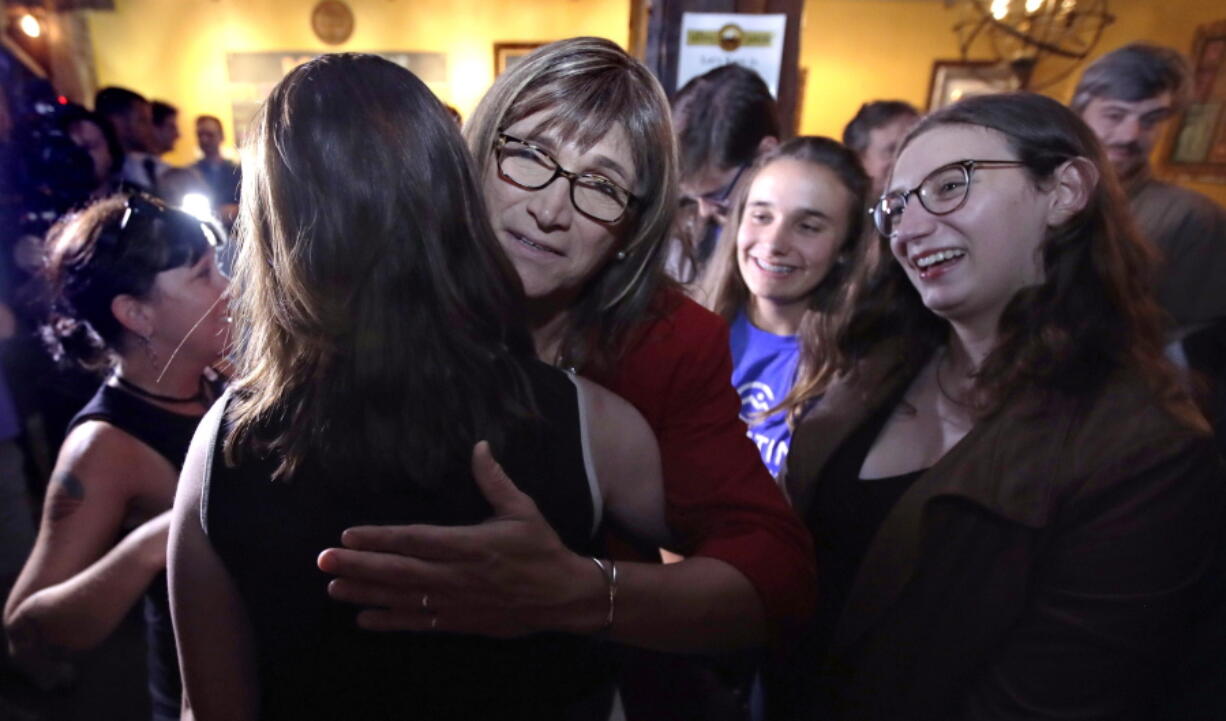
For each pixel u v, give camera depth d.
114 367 0.91
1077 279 0.68
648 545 0.71
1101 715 0.65
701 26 1.77
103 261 0.80
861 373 0.92
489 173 0.68
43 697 1.54
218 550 0.51
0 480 1.46
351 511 0.49
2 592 1.46
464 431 0.48
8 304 1.57
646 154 0.67
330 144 0.44
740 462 0.71
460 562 0.47
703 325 0.74
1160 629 0.62
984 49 4.68
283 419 0.49
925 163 0.72
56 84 4.17
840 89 4.89
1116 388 0.65
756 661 1.08
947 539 0.73
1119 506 0.62
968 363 0.80
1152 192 1.62
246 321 0.54
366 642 0.52
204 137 3.83
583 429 0.55
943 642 0.73
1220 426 0.87
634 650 1.23
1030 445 0.68
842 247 1.19
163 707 0.86
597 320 0.73
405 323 0.46
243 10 4.68
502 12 4.71
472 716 0.56
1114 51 1.65
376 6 4.70
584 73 0.65
